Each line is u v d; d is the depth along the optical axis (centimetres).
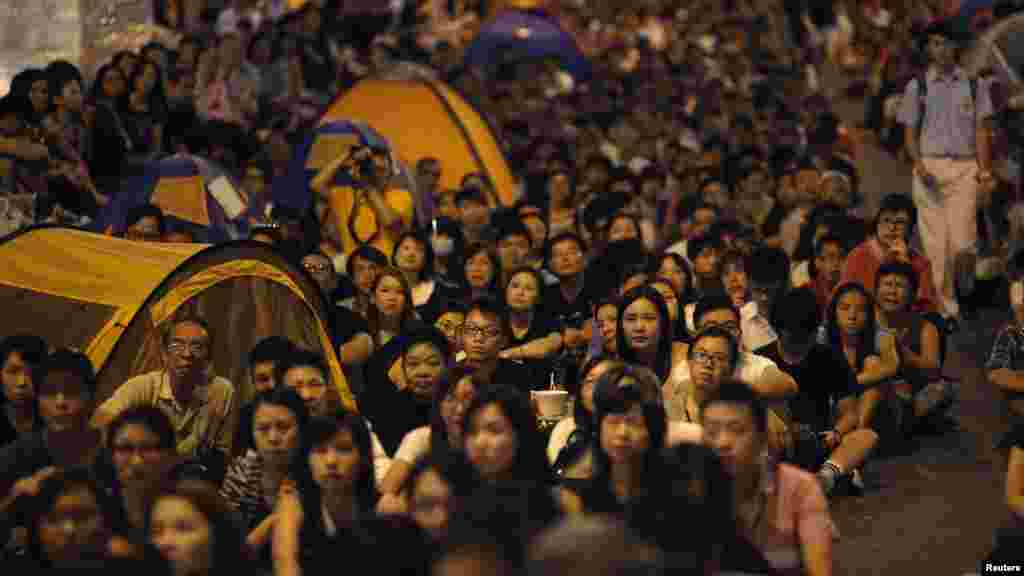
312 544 1514
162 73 3844
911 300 2598
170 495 1327
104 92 3569
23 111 3030
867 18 7462
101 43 4022
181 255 2117
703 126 5419
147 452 1570
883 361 2428
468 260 2733
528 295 2455
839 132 5009
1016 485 1736
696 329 2194
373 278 2511
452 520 1119
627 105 5672
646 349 2083
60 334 2006
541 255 3203
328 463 1520
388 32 6266
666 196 4031
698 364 1942
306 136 3544
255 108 4591
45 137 3067
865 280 2839
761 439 1445
